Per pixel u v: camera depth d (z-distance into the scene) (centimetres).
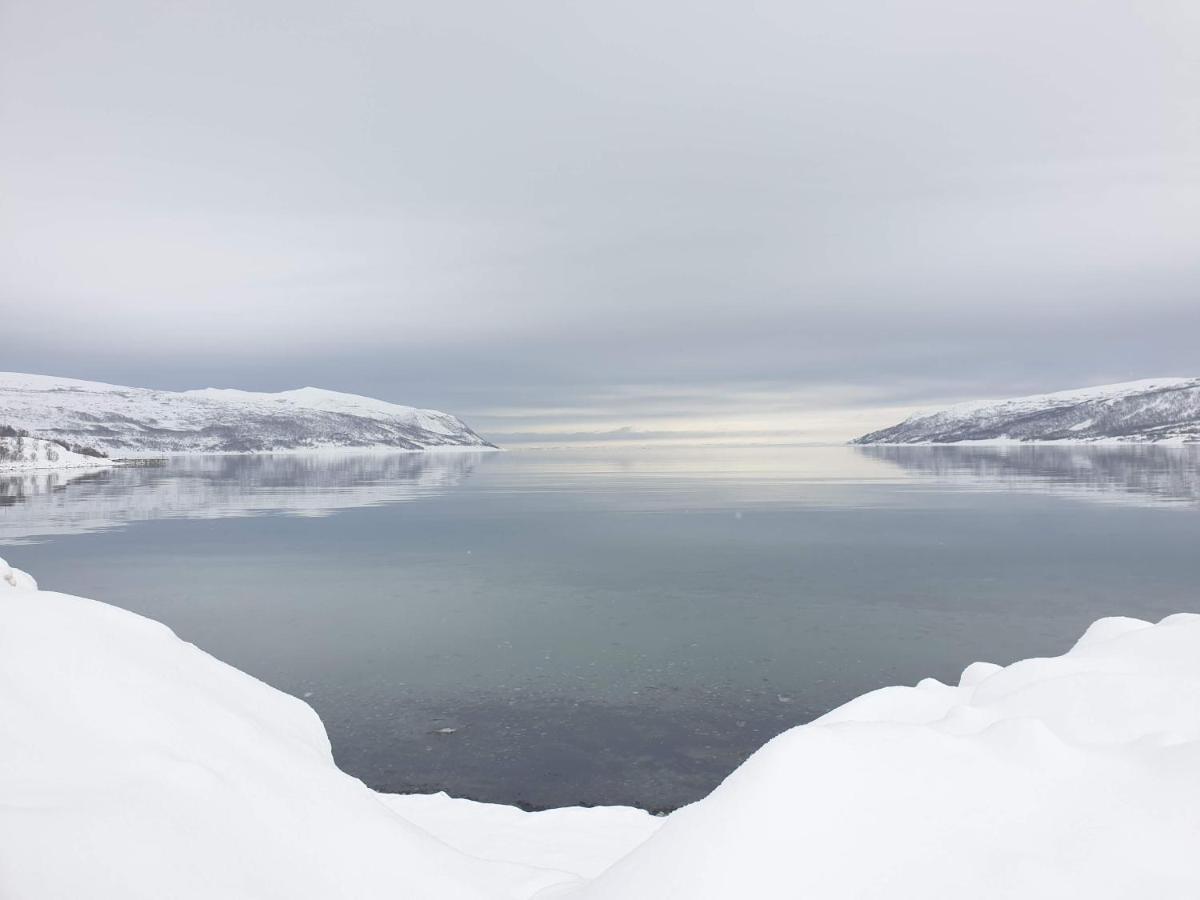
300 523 6025
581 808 831
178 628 2339
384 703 1573
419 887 397
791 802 346
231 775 394
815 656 1927
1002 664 1862
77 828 309
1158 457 17925
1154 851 317
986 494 8469
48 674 403
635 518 6362
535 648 2025
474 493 10175
